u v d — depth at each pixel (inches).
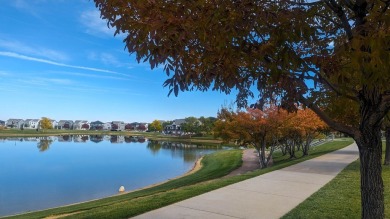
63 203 698.8
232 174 851.4
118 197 606.5
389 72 97.9
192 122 4749.0
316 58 125.6
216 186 409.4
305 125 884.6
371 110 141.8
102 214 288.7
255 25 119.5
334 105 167.2
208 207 301.4
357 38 101.5
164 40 113.6
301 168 602.2
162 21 110.7
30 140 3806.6
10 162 1536.7
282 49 114.4
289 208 299.1
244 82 148.3
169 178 1027.3
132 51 124.0
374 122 142.9
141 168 1318.9
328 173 533.3
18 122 6963.6
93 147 2760.8
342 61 125.3
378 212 145.4
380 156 149.2
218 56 128.5
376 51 95.5
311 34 111.2
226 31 112.0
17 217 461.4
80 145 3043.8
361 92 142.6
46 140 3873.0
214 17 113.0
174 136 4825.3
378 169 146.9
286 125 877.2
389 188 394.9
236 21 112.4
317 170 571.8
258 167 1016.9
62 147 2706.7
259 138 935.7
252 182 440.5
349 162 717.3
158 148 2684.5
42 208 649.0
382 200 147.1
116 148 2667.3
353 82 130.6
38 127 6550.2
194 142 3614.7
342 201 323.6
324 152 1108.5
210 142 3550.7
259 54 119.0
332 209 292.8
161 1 115.8
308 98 159.3
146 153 2132.1
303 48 158.4
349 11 161.9
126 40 124.5
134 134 5925.2
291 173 532.7
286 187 403.5
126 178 1058.7
